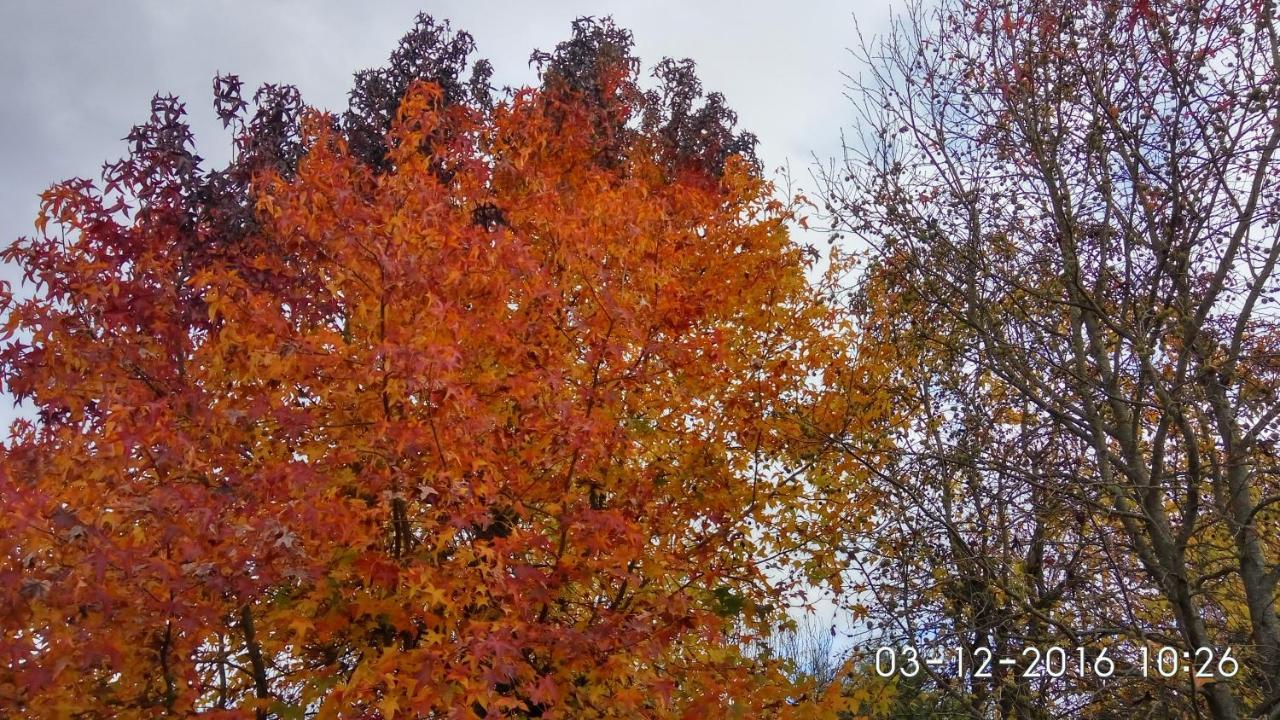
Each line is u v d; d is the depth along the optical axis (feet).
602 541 20.20
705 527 25.91
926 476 30.09
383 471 19.11
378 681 17.97
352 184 23.44
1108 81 28.07
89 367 19.77
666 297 23.94
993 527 29.25
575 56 37.37
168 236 21.48
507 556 19.49
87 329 20.39
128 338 20.39
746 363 28.30
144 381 20.54
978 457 29.17
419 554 20.81
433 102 31.91
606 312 21.88
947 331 31.65
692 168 37.24
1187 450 25.44
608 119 35.50
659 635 21.03
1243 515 25.71
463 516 18.69
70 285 19.83
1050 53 28.58
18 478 17.35
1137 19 26.81
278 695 22.41
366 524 20.38
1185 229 26.68
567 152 32.96
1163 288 27.50
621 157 34.81
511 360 22.04
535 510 22.20
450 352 18.30
